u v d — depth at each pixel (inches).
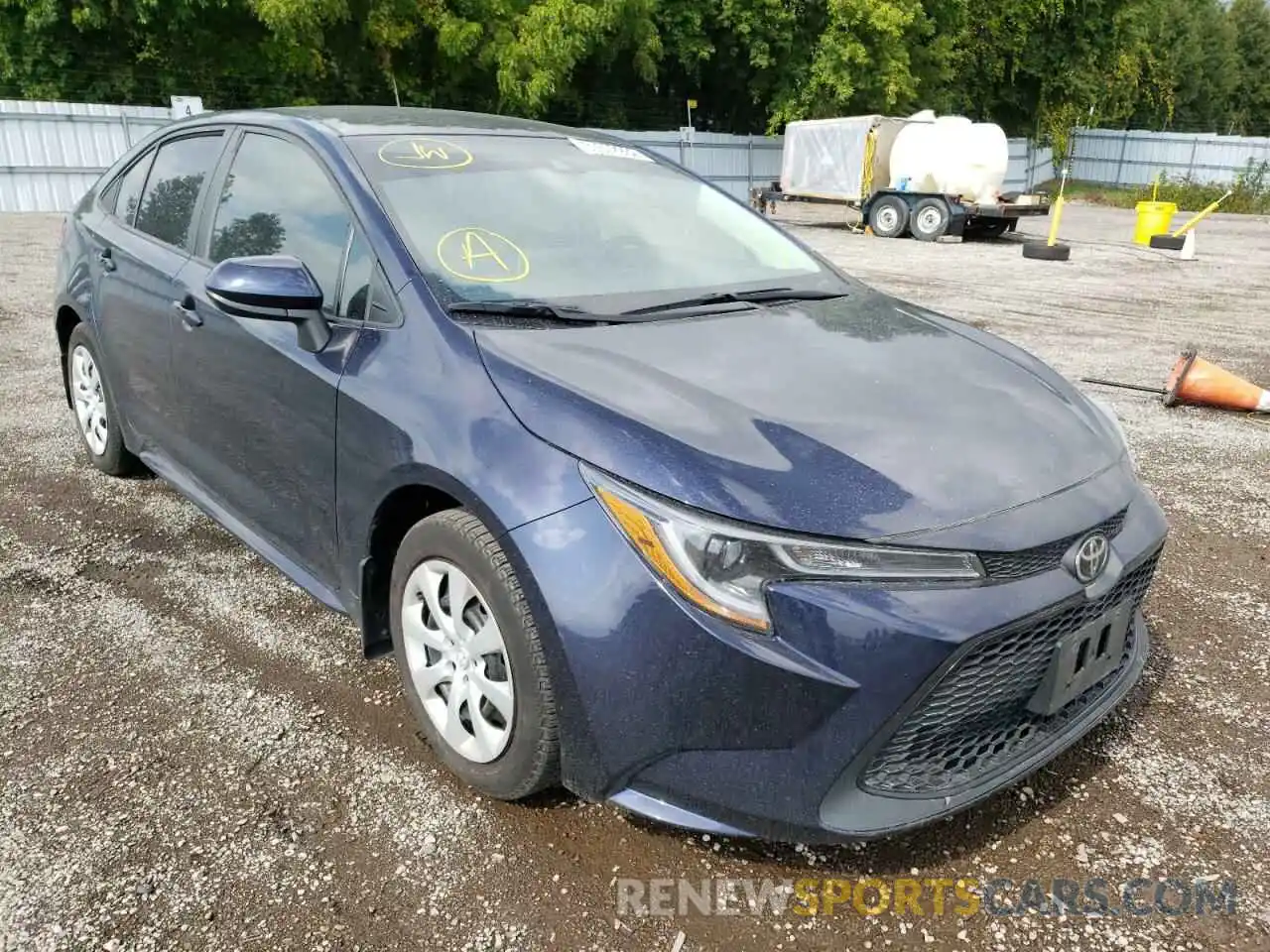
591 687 80.4
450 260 107.7
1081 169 1611.7
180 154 151.6
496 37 991.0
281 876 85.8
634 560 78.9
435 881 85.7
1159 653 128.4
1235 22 2425.0
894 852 90.8
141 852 88.4
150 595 137.7
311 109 136.3
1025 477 88.3
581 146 141.0
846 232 839.7
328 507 108.0
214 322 124.8
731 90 1347.2
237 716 109.5
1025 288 478.6
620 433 83.3
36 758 101.4
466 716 95.3
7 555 148.9
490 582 86.7
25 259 488.4
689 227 133.0
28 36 914.1
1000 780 85.6
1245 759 105.8
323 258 113.9
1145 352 322.3
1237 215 1167.6
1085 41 1455.5
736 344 104.4
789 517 77.7
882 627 75.9
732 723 77.4
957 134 751.7
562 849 89.8
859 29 1153.4
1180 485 192.5
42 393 241.0
